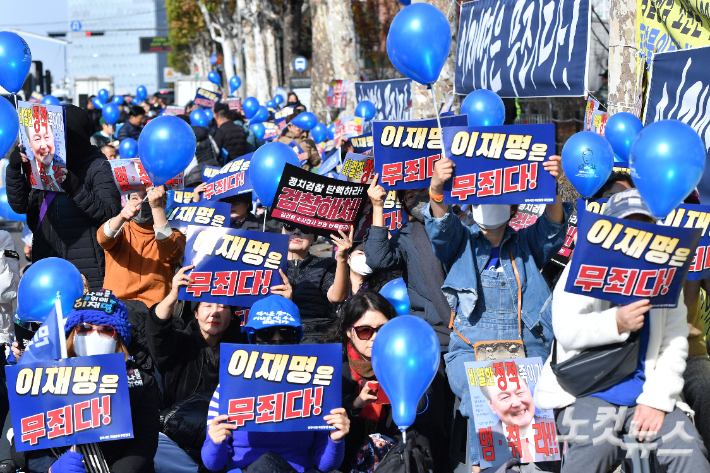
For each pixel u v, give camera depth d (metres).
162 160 4.98
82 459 3.69
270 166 5.30
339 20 17.09
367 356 4.32
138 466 3.74
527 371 4.15
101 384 3.65
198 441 4.33
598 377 3.32
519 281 4.30
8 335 5.25
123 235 5.59
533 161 4.07
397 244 4.94
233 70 47.09
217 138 12.99
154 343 4.54
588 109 7.03
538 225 4.32
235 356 3.77
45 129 5.73
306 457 4.02
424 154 4.75
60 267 4.25
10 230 14.61
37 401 3.61
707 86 5.68
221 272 4.70
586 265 3.18
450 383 4.35
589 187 4.44
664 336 3.37
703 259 4.26
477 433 4.09
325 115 20.95
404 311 4.90
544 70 7.23
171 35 70.88
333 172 7.50
